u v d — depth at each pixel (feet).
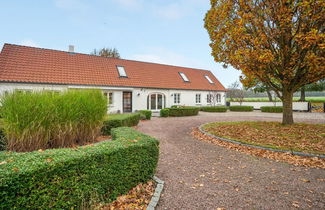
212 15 25.63
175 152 17.28
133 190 9.24
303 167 12.91
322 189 9.64
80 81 46.70
